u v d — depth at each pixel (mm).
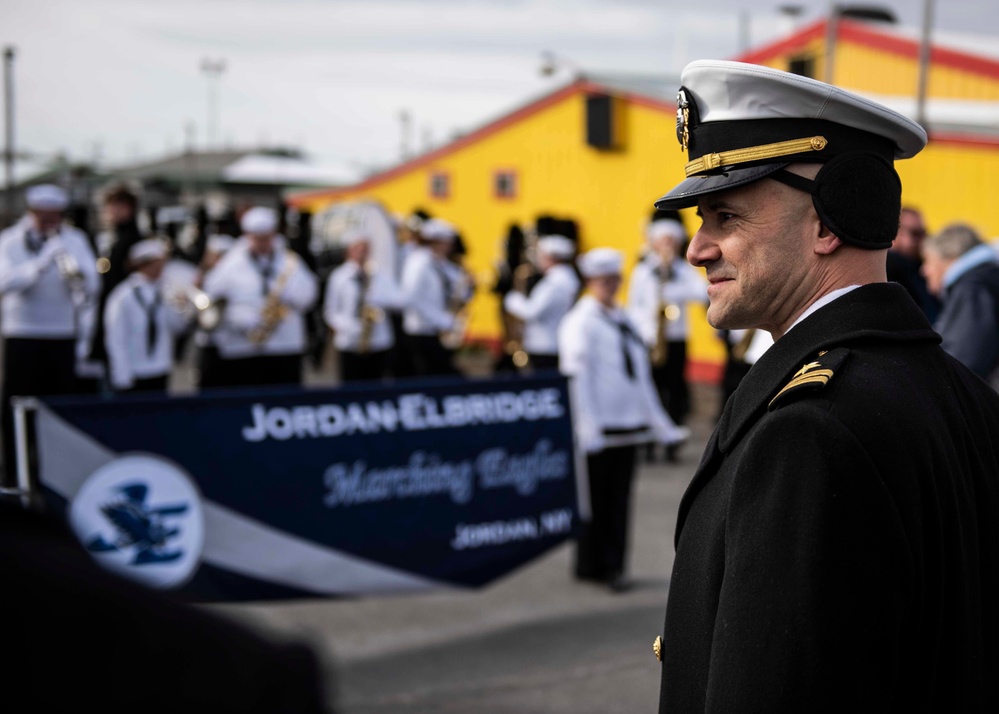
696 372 13891
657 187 14406
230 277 9328
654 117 14359
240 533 4648
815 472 1349
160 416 4484
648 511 7785
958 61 14234
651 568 6445
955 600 1416
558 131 15805
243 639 688
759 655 1332
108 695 617
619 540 5984
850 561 1320
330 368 16516
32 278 8219
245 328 9289
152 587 687
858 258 1577
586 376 5824
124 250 8656
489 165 17031
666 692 1552
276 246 9578
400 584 5023
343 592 4887
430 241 11273
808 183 1543
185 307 9305
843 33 15273
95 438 4352
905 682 1405
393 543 5004
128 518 4406
